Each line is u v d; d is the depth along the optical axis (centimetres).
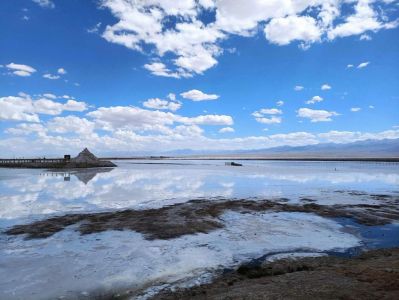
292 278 1031
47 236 1573
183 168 8581
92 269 1163
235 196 2941
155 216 2009
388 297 841
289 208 2306
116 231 1666
